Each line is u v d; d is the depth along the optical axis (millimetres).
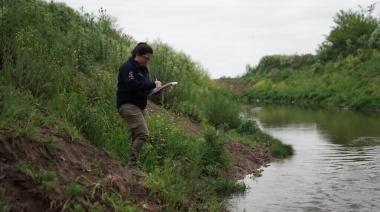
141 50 6535
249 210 7531
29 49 8086
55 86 7551
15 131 5285
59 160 5578
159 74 13789
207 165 9672
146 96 6699
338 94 37812
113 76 9797
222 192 8703
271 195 8516
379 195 8484
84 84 8906
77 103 7270
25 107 6105
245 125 15766
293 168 11164
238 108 17516
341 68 44438
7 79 7176
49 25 10531
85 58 10398
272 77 58500
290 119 25328
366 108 31266
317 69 49688
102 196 5453
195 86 19219
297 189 8992
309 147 14625
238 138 13797
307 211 7496
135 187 6223
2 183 4727
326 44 51688
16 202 4664
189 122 13133
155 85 6402
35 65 7508
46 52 8586
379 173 10422
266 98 50750
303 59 58781
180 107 13562
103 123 7320
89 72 9953
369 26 49000
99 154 6434
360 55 43094
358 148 14141
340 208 7664
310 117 26391
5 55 7930
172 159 8297
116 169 6332
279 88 51906
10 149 5094
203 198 7277
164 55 15750
